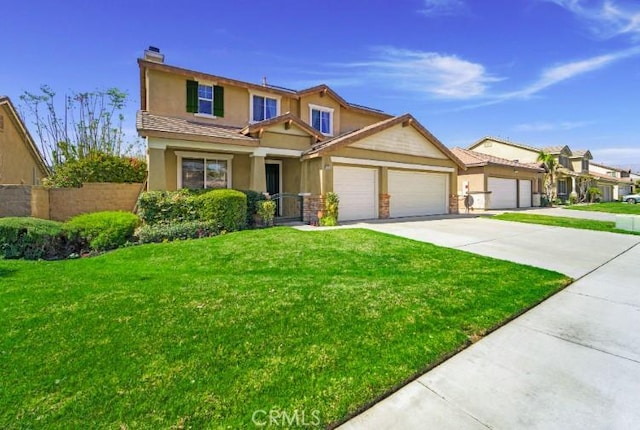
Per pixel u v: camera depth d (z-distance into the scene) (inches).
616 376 128.4
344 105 765.9
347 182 589.9
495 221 619.5
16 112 681.0
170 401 107.1
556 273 270.5
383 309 180.2
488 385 122.6
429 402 112.8
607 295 224.8
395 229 483.8
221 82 619.2
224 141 510.0
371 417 105.5
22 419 98.9
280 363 129.2
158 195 434.3
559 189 1550.2
